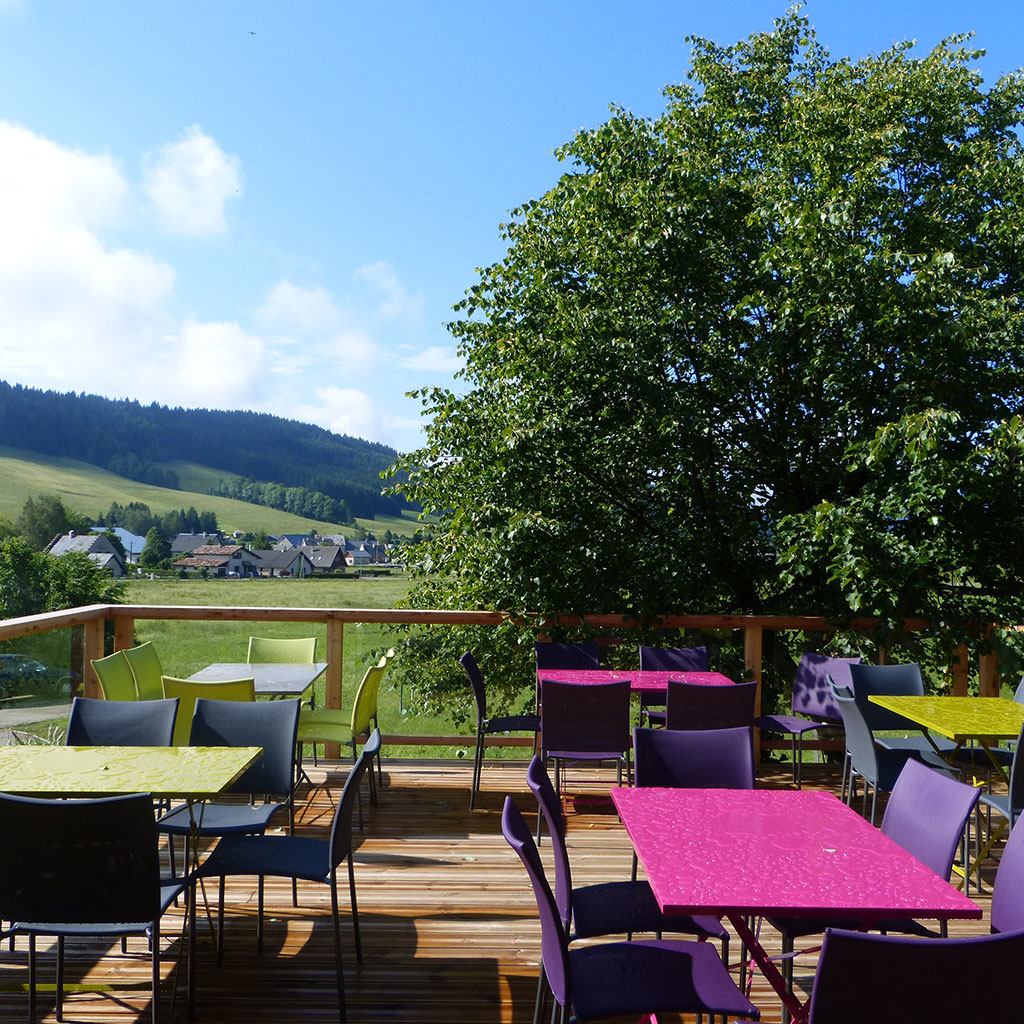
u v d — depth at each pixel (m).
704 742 3.20
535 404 8.09
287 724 3.69
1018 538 7.74
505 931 3.38
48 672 4.95
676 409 8.07
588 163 9.41
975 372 7.85
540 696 5.33
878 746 4.23
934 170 9.68
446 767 5.90
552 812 2.41
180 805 3.62
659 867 2.11
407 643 8.48
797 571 7.21
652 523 8.99
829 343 8.17
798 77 10.65
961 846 4.43
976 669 6.82
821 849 2.26
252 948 3.21
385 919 3.48
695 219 8.40
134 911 2.35
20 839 2.31
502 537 7.25
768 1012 2.78
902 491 7.02
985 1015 1.48
